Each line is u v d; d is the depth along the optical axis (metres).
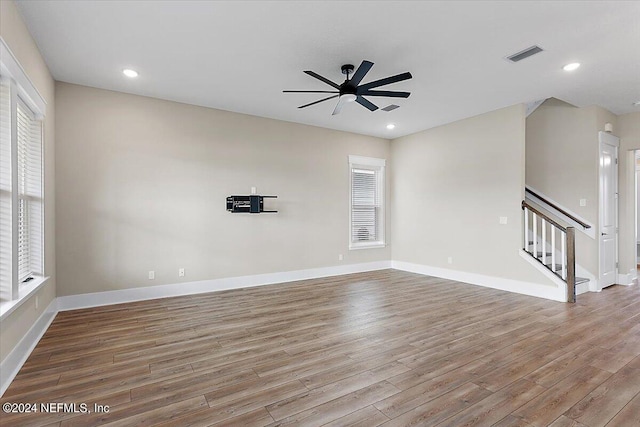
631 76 3.85
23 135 3.03
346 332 3.25
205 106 4.88
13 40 2.44
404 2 2.51
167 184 4.59
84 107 4.07
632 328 3.34
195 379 2.33
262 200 5.26
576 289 4.62
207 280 4.91
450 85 4.10
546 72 3.74
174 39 3.04
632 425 1.83
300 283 5.51
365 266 6.62
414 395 2.13
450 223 5.79
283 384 2.27
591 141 4.92
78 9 2.57
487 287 5.16
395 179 6.92
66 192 3.95
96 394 2.14
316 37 3.01
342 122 5.75
